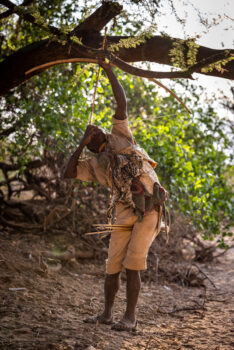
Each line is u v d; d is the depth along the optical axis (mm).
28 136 5551
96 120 5484
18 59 3854
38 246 5457
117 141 3350
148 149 5918
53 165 6504
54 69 5422
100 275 5180
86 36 3740
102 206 6500
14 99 5363
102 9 3674
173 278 5559
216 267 6559
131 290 3336
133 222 3352
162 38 3543
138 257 3268
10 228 5984
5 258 4691
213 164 6695
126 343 3041
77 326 3303
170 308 4219
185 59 3469
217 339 3238
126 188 3240
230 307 4301
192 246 7496
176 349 3002
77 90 5352
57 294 4137
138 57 3691
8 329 3047
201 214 6434
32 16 3572
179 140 6164
